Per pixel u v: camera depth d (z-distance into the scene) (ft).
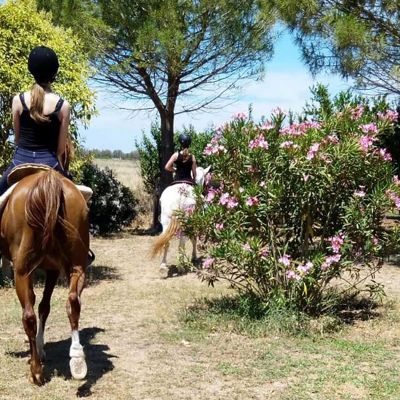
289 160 20.68
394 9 33.78
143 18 44.98
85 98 28.84
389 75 36.81
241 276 21.57
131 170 74.95
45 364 16.87
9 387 14.93
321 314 21.44
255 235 21.33
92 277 30.99
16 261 14.14
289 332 19.70
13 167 15.21
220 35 45.01
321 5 36.88
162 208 30.83
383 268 33.01
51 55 15.33
